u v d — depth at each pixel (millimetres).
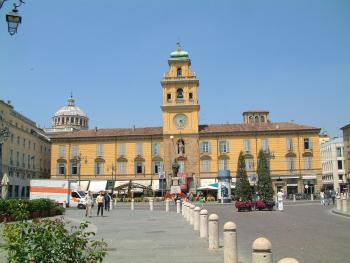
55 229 8008
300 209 44219
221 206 55188
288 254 14195
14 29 14750
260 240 7125
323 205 53250
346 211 35906
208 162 84875
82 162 87688
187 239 18578
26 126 94000
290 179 84000
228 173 68438
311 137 84875
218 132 85250
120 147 87500
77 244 7910
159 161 86125
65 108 131750
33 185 54969
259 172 68062
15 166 81188
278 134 85375
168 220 30984
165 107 85250
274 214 36438
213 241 15297
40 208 32188
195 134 84625
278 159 84812
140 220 31312
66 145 88688
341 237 18781
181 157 83875
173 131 84875
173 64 86312
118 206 59906
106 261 13055
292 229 22656
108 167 87062
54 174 87938
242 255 14180
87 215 36312
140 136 87000
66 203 55312
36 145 95500
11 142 79250
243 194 65188
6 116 80375
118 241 18219
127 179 86312
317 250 14984
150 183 85312
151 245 16766
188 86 85562
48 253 7590
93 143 88250
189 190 82562
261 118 99625
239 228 23688
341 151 118375
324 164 126250
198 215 22734
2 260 9742
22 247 7562
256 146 85250
